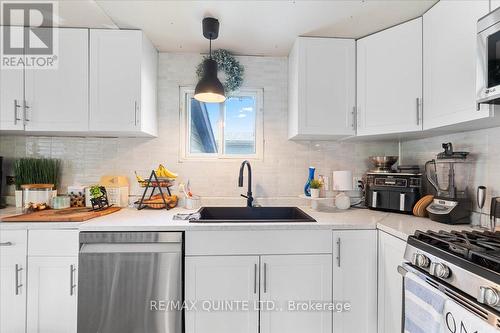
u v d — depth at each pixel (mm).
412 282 1100
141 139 2193
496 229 1297
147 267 1481
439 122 1462
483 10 1192
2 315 1515
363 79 1876
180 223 1555
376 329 1573
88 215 1640
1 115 1771
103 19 1737
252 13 1660
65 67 1820
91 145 2154
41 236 1529
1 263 1513
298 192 2248
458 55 1329
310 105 1900
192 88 2242
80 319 1471
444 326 932
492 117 1186
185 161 2215
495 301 768
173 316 1485
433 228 1429
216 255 1522
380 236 1554
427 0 1497
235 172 2242
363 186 2244
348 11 1623
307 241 1557
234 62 2150
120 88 1844
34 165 2000
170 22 1771
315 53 1913
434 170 1812
